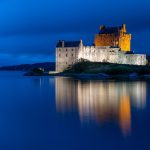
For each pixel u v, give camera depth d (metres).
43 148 31.44
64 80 164.25
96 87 110.50
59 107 58.94
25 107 60.22
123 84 125.19
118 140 33.59
